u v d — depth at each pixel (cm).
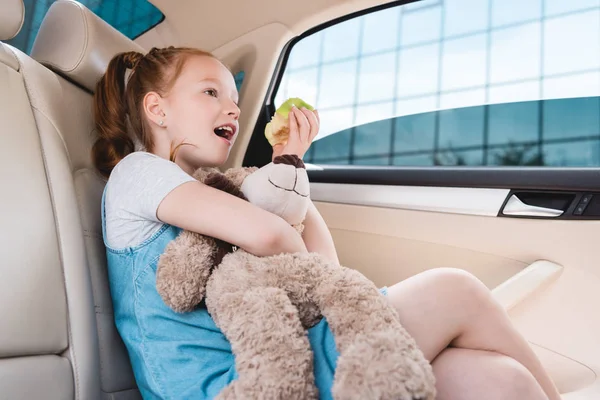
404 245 139
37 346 81
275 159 84
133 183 87
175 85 103
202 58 106
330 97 189
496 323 74
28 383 78
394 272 140
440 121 308
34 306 81
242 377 60
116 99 109
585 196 122
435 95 226
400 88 212
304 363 61
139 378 85
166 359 78
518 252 127
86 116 111
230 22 167
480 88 227
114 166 104
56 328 84
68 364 85
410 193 139
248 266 72
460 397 68
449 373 70
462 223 132
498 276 129
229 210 76
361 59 192
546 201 126
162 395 76
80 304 88
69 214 92
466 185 132
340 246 148
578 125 273
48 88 100
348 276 67
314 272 69
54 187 91
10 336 77
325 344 67
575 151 274
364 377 53
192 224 78
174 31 174
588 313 119
